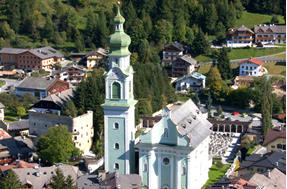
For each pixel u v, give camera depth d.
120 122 199.50
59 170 193.12
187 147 194.62
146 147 197.62
